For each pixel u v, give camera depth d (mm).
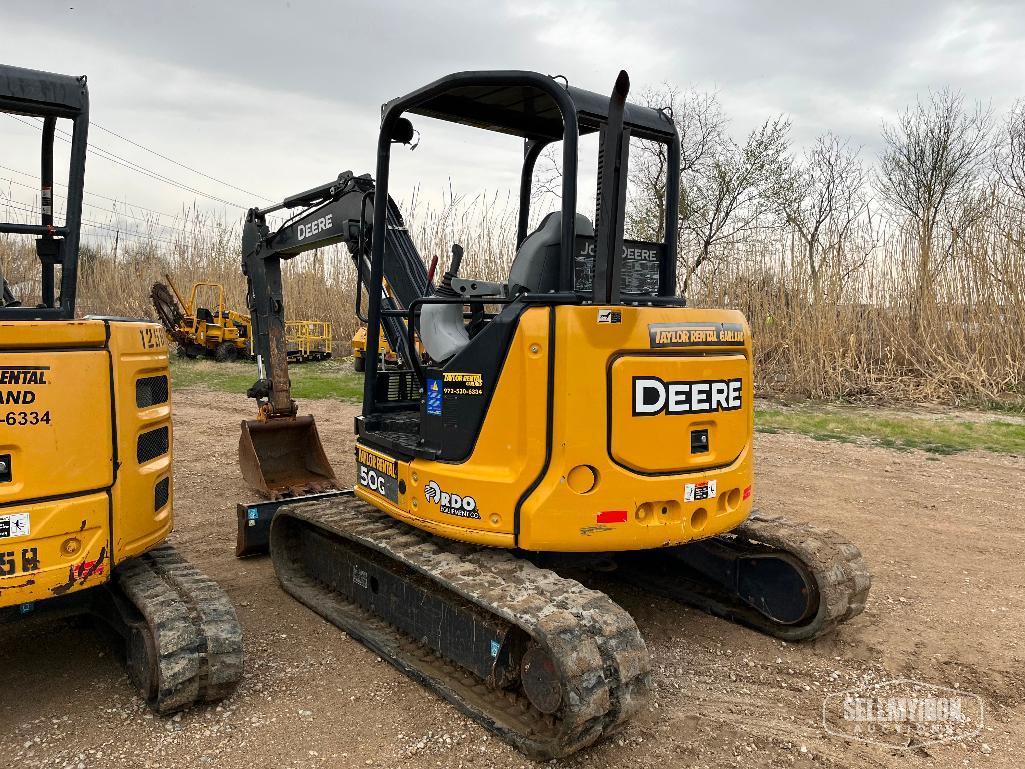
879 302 12859
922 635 4359
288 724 3434
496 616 3529
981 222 12312
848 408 11266
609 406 3432
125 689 3723
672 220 4305
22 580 3072
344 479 7668
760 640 4316
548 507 3424
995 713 3572
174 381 14922
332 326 19750
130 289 22734
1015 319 11836
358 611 4555
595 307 3410
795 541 4188
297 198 6133
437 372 3881
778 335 13141
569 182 3512
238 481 7586
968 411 10938
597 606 3184
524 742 3164
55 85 3350
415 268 5086
